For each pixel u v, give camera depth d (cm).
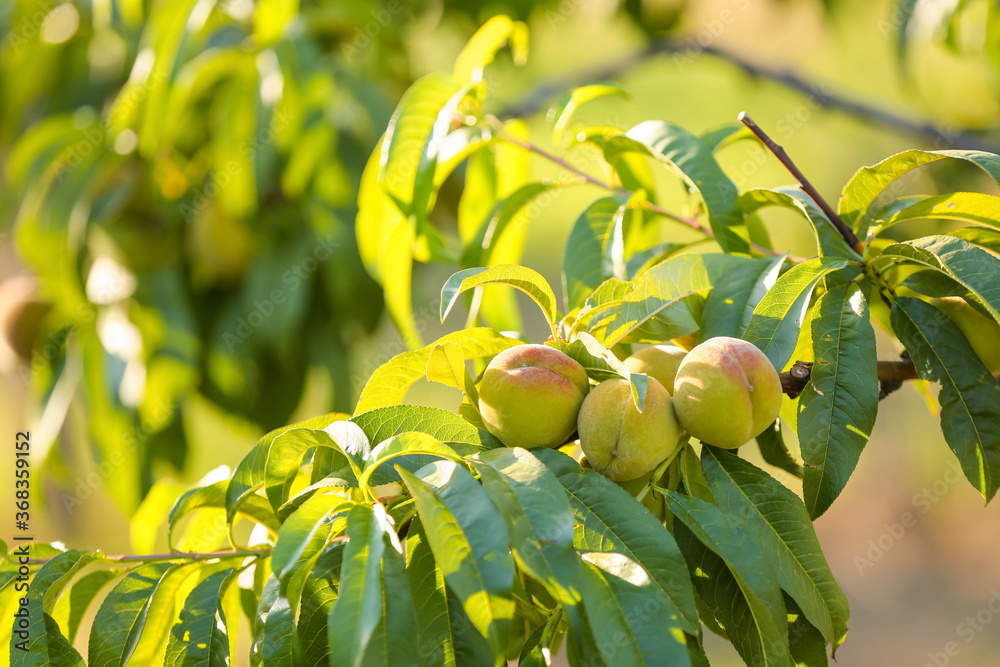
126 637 179
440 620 173
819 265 179
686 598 171
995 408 179
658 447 174
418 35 362
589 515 173
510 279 177
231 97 258
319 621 175
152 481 301
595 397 175
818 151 505
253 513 183
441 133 196
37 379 310
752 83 358
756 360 175
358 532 169
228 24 279
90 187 275
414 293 306
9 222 311
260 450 180
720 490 176
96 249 278
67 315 305
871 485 626
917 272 182
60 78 332
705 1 427
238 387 292
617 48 578
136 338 280
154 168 281
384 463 175
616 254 193
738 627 176
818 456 176
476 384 179
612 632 168
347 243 278
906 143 479
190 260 284
